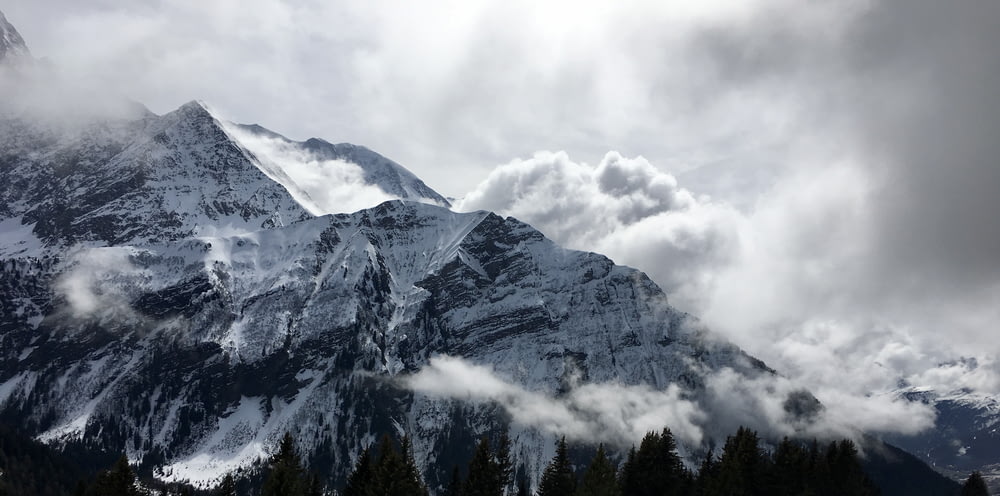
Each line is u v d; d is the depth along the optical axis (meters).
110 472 133.62
